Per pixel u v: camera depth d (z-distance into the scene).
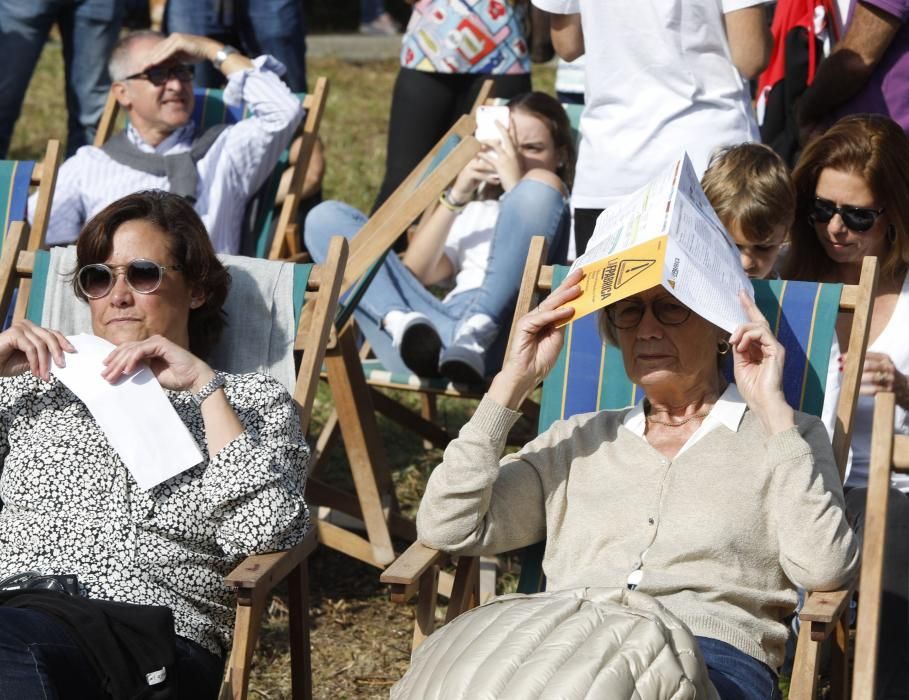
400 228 16.89
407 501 18.83
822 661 13.20
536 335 11.39
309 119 19.77
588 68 16.78
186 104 18.62
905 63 17.09
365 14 64.31
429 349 17.41
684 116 16.28
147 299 12.12
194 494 11.47
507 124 18.58
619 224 11.55
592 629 8.91
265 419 12.02
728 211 13.11
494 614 9.28
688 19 16.02
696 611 10.59
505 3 23.64
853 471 13.33
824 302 12.27
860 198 12.93
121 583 11.19
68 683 10.14
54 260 13.68
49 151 15.62
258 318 13.38
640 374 11.25
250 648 10.94
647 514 11.05
